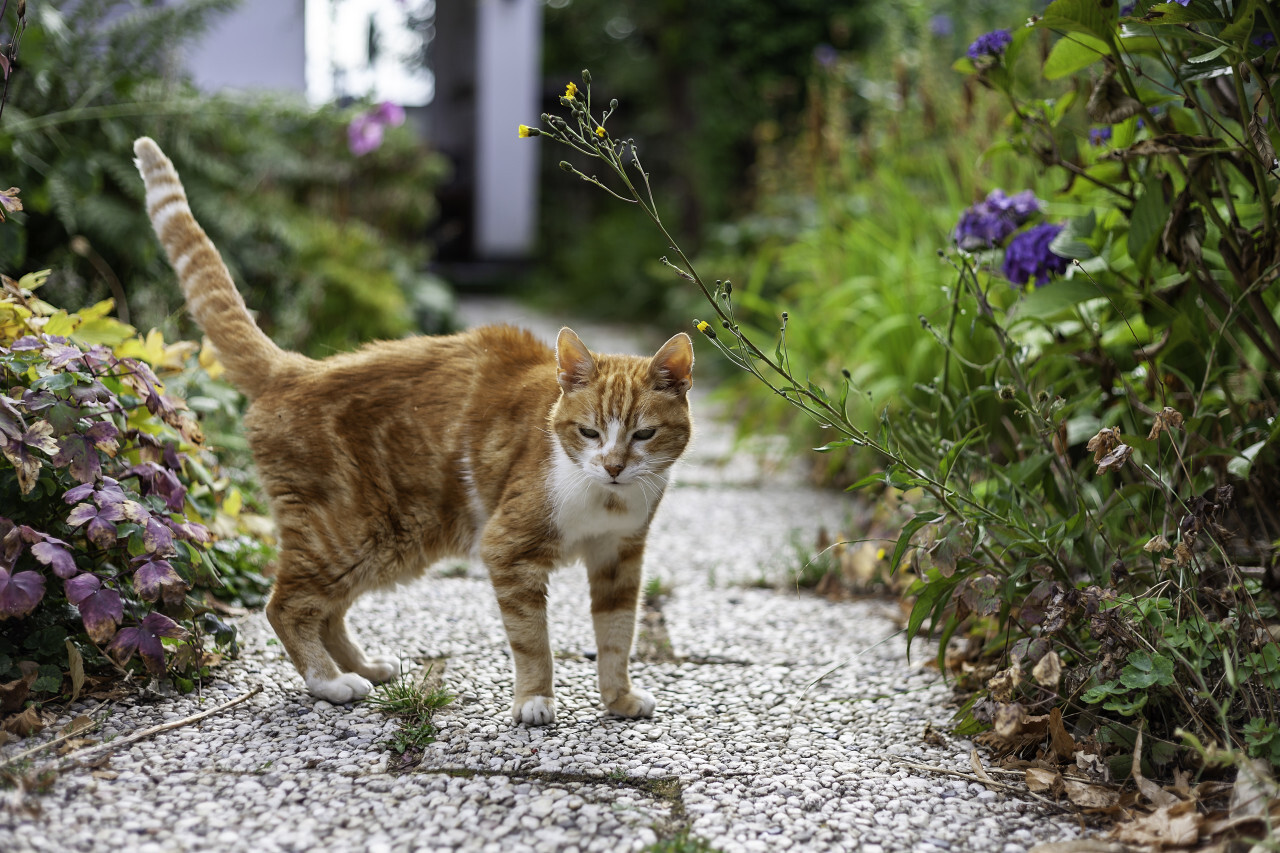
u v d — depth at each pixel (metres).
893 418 4.10
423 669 2.81
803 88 10.61
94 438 2.38
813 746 2.40
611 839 1.92
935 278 4.58
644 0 11.84
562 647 3.04
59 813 1.90
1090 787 2.13
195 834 1.88
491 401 2.65
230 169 5.57
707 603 3.47
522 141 12.15
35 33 4.05
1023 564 2.38
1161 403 2.77
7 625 2.40
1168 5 2.31
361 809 2.00
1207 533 2.34
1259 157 2.43
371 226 7.73
